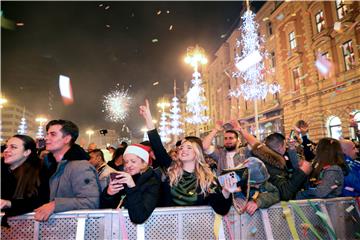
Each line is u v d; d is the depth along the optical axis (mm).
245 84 23844
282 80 20828
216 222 2342
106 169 4438
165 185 2682
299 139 5672
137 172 2627
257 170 2535
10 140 2449
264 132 23391
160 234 2283
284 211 2551
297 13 19297
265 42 23297
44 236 2172
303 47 18609
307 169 2775
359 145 6320
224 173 2350
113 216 2240
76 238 2133
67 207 2178
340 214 2730
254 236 2422
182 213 2352
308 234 2547
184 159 2648
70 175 2375
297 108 19172
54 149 2527
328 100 16344
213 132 4820
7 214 2162
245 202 2400
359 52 14008
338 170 2975
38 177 2410
